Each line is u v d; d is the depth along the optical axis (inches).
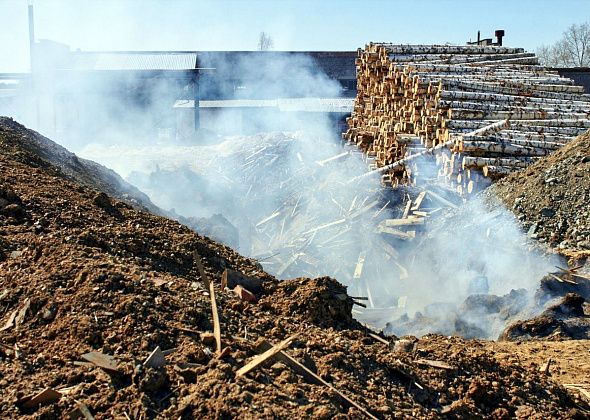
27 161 464.1
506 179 567.5
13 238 286.7
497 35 1082.7
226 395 185.0
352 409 194.9
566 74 1322.6
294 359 215.0
